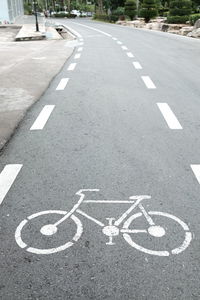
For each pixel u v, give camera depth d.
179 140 5.67
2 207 3.84
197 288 2.71
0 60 14.92
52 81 10.41
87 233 3.36
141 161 4.91
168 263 2.96
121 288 2.71
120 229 3.41
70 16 83.62
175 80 10.47
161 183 4.30
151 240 3.25
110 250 3.12
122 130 6.16
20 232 3.40
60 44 21.30
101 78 10.66
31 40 25.11
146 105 7.73
